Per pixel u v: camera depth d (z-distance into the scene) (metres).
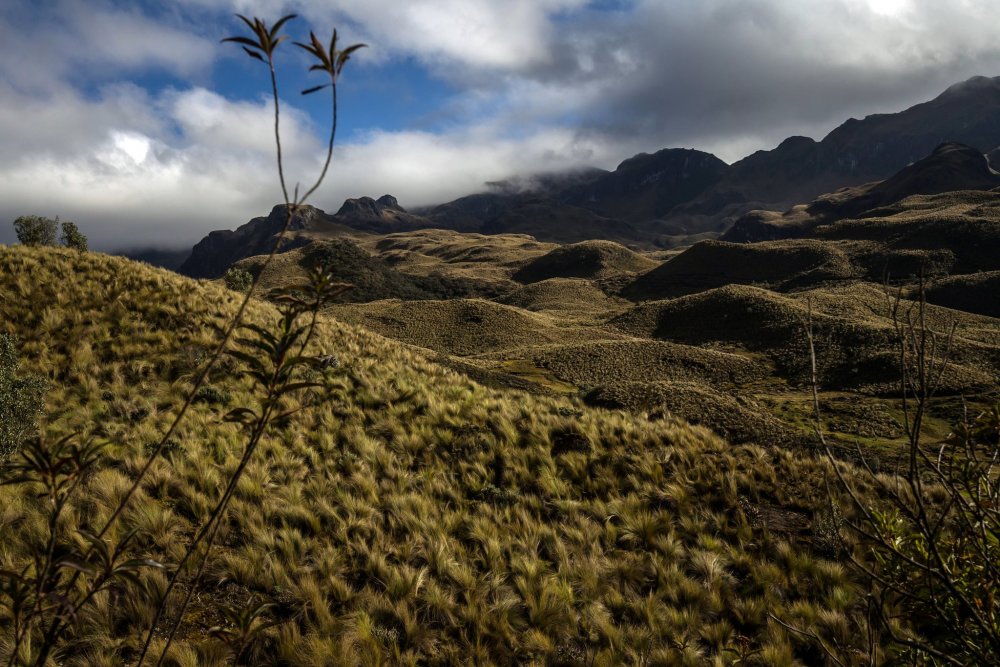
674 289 174.00
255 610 2.06
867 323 75.44
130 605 6.11
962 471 2.42
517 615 6.87
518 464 11.71
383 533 8.57
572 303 175.62
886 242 156.00
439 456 12.26
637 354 73.12
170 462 9.76
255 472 9.80
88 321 16.67
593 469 11.54
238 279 42.72
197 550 7.20
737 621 6.96
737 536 8.83
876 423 32.38
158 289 19.19
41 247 21.81
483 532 8.73
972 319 90.56
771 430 21.42
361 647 6.00
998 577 2.22
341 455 11.68
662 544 8.46
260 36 1.40
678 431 13.16
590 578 7.54
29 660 4.94
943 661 2.65
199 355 15.77
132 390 13.66
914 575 2.81
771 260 168.38
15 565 6.21
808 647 6.25
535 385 35.81
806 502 9.81
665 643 6.38
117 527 7.39
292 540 7.98
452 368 31.00
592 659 5.95
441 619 6.71
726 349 90.56
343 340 21.34
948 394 41.09
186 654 5.39
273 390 1.67
